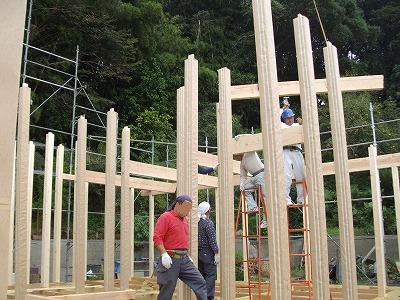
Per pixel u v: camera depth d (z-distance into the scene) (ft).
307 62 12.14
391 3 90.79
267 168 10.88
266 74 11.15
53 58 58.90
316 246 11.34
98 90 65.98
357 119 59.93
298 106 76.02
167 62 71.31
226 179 13.65
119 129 63.72
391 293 24.26
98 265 45.19
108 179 21.24
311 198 11.62
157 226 15.29
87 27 60.18
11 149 5.81
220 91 14.20
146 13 66.08
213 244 19.54
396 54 86.43
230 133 13.96
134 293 20.75
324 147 59.72
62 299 18.17
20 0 6.07
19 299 16.17
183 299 15.46
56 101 57.88
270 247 10.62
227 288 13.04
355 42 87.30
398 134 58.95
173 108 70.64
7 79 5.85
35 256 42.39
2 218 5.70
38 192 50.70
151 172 29.09
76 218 21.15
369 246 48.08
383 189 57.31
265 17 11.37
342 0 84.69
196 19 85.46
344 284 11.98
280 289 10.36
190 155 14.58
